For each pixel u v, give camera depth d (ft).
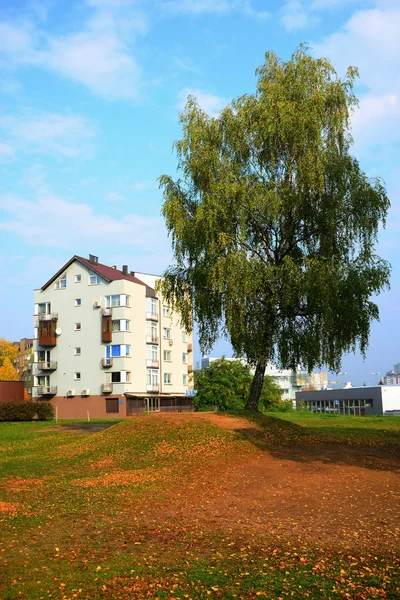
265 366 84.07
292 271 72.43
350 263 77.15
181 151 80.59
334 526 35.27
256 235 79.25
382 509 39.55
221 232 73.15
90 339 217.77
